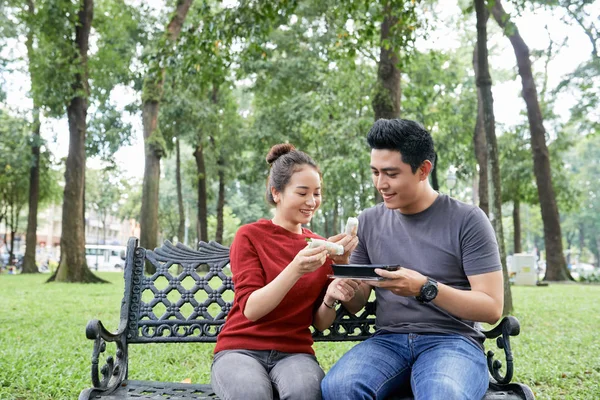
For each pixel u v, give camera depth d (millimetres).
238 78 21578
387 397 2494
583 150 46688
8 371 4285
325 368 4738
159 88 18094
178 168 25922
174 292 9664
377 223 2826
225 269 3381
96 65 18203
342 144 18875
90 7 16828
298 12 19875
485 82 8055
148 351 5352
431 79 19719
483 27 8086
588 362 4996
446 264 2592
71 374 4262
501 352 5426
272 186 2840
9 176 27484
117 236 77250
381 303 2754
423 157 2541
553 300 10688
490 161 8094
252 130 23750
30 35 17766
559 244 18875
